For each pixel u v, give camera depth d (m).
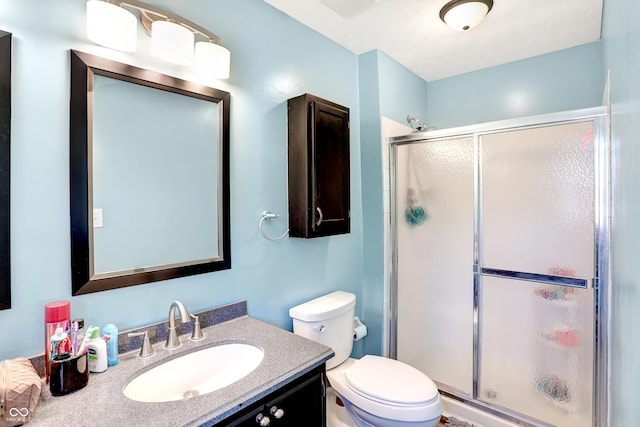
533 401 1.80
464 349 2.03
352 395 1.54
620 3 1.04
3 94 0.93
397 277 2.30
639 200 0.74
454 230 2.06
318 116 1.70
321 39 2.00
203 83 1.40
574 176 1.66
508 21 1.91
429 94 2.86
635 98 0.77
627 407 0.96
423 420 1.40
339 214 1.83
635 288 0.81
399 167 2.28
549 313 1.75
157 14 1.23
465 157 2.00
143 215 1.23
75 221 1.07
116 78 1.16
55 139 1.03
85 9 1.09
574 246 1.67
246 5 1.58
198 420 0.82
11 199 0.95
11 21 0.95
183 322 1.18
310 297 1.93
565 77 2.29
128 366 1.09
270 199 1.68
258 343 1.26
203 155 1.41
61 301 1.03
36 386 0.82
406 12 1.79
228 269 1.50
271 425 0.99
